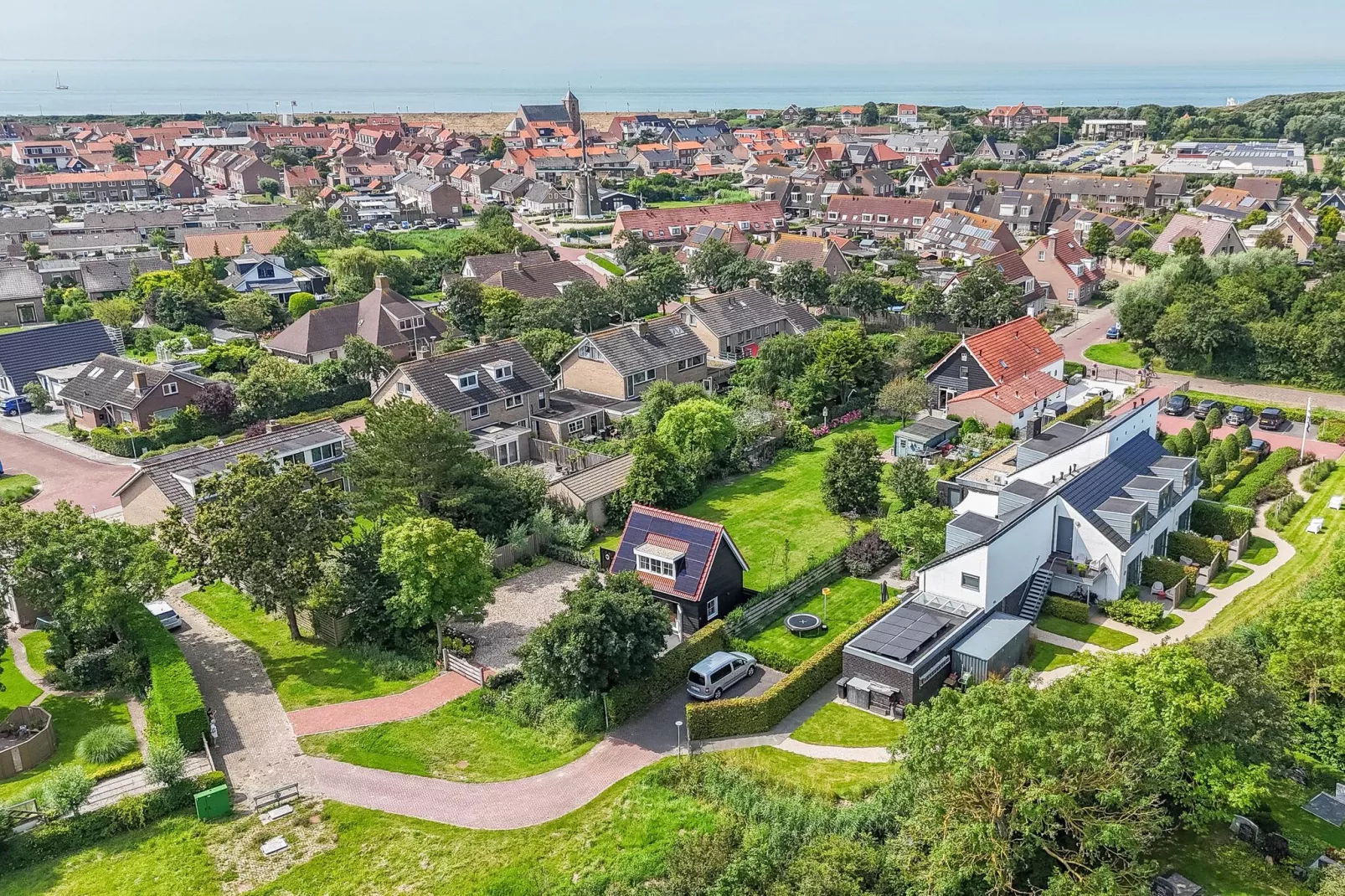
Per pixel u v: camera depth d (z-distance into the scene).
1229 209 162.38
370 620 52.19
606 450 77.62
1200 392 91.62
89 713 46.31
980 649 46.66
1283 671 41.72
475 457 62.66
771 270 129.38
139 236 167.25
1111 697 33.69
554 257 146.62
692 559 53.34
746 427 78.19
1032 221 168.12
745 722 44.12
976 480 64.69
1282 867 34.69
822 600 56.31
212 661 51.38
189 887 35.75
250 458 52.91
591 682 43.88
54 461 82.12
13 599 54.72
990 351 83.75
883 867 33.44
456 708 46.75
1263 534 62.53
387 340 106.56
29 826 38.03
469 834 38.38
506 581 59.78
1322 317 92.12
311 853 37.44
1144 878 32.44
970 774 31.69
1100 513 54.59
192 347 112.31
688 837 36.97
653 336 92.38
